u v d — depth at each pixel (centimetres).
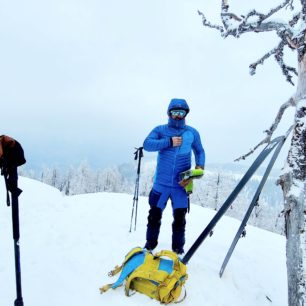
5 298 379
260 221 4356
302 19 332
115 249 521
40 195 933
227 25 367
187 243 588
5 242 553
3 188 990
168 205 941
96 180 6969
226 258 460
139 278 391
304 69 340
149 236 489
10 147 306
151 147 459
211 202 3700
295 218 324
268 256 603
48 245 541
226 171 3788
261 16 339
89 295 388
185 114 471
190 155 479
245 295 435
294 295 313
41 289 399
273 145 382
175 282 379
